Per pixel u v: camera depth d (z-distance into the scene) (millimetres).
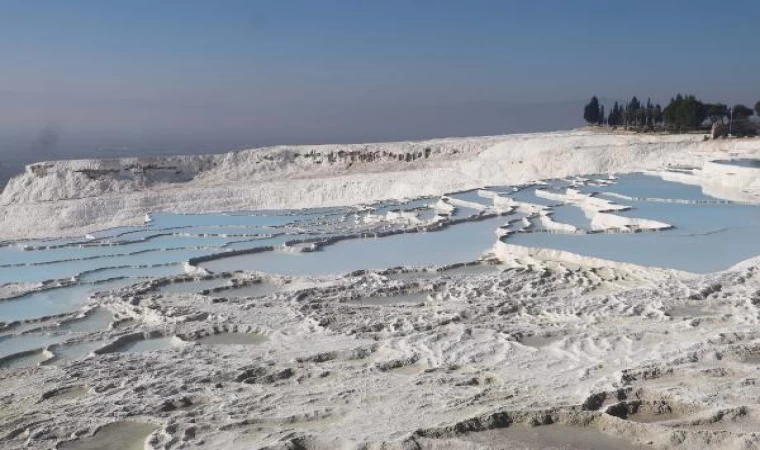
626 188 35250
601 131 80188
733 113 65625
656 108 75188
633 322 13586
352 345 13422
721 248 20016
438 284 18562
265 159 69438
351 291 18359
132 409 10219
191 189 56906
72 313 17734
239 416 9539
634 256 19297
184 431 8961
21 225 48344
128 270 23703
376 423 8781
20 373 13062
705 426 8188
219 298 18359
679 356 10727
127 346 14969
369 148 68875
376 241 27000
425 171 55438
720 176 35406
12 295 19969
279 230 33031
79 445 9133
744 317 12992
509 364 11547
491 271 20688
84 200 52125
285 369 11945
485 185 49688
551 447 7879
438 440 7996
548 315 14844
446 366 11648
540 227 26125
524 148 58938
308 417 9273
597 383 9695
